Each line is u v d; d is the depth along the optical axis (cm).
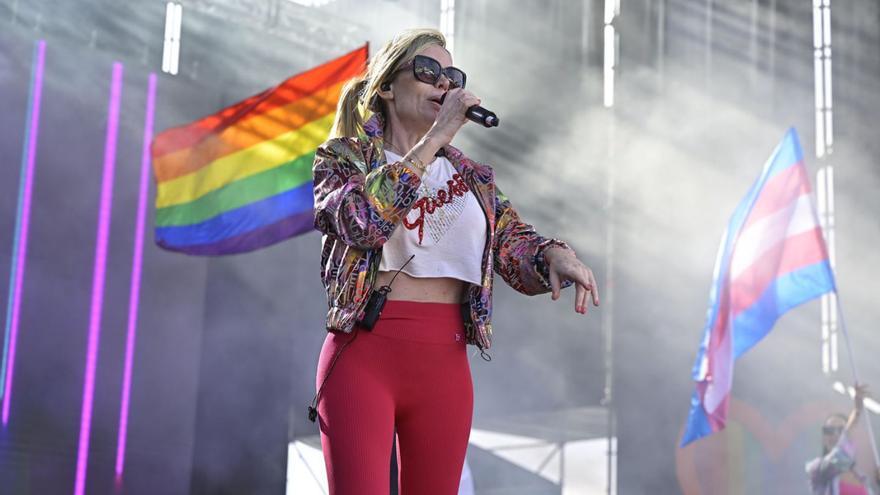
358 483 186
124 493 1289
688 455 1077
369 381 194
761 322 661
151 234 1354
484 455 1443
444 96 206
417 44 209
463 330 205
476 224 206
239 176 815
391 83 210
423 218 200
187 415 1355
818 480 751
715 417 663
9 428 1223
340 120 215
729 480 1054
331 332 200
